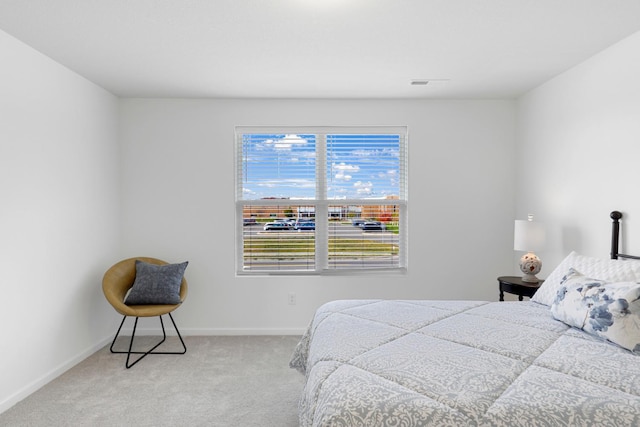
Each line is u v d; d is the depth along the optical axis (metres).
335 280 3.97
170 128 3.89
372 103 3.95
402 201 4.08
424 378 1.41
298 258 4.06
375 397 1.30
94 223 3.44
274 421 2.30
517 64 2.99
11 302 2.51
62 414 2.38
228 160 3.93
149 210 3.90
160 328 3.90
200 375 2.94
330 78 3.30
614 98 2.62
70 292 3.10
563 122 3.17
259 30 2.41
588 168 2.88
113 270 3.38
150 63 2.96
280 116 3.94
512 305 2.44
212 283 3.93
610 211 2.66
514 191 3.98
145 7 2.13
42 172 2.79
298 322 3.96
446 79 3.34
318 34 2.46
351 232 4.07
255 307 3.95
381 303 2.50
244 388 2.73
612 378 1.39
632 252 2.48
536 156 3.58
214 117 3.91
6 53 2.46
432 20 2.28
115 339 3.51
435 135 3.96
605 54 2.70
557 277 2.47
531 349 1.68
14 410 2.43
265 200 4.04
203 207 3.92
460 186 3.97
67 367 3.04
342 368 1.52
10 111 2.50
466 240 3.98
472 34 2.47
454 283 3.99
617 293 1.82
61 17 2.24
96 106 3.47
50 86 2.87
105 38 2.52
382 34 2.46
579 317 1.92
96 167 3.47
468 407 1.24
